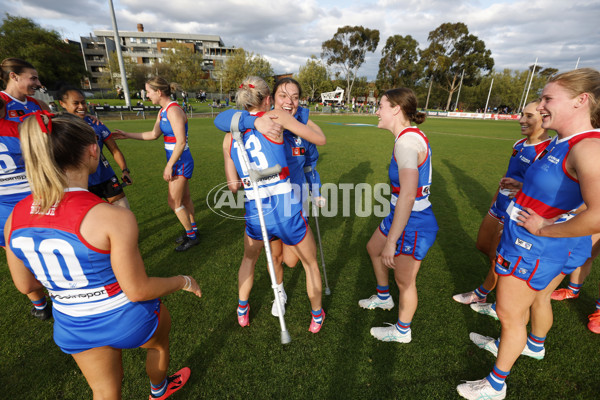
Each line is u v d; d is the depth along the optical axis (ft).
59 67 121.19
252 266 7.74
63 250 3.53
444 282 10.53
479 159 33.37
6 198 7.75
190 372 6.86
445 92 227.40
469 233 14.55
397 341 7.75
